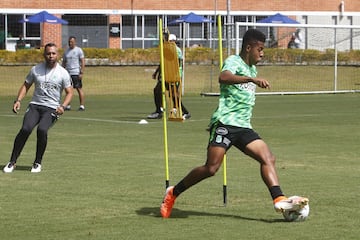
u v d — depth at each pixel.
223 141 14.03
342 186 17.89
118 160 22.12
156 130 30.30
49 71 20.34
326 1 86.69
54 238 12.85
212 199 16.25
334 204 15.72
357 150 24.48
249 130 14.16
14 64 63.06
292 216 14.03
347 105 44.09
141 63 65.38
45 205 15.58
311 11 86.25
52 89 20.30
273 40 69.19
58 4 78.62
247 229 13.50
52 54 20.23
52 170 20.28
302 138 27.70
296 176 19.38
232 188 17.61
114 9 80.69
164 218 14.39
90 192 17.06
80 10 79.50
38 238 12.85
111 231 13.34
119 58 65.25
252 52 13.96
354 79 63.69
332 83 61.72
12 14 76.94
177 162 21.80
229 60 13.94
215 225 13.81
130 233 13.21
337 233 13.22
